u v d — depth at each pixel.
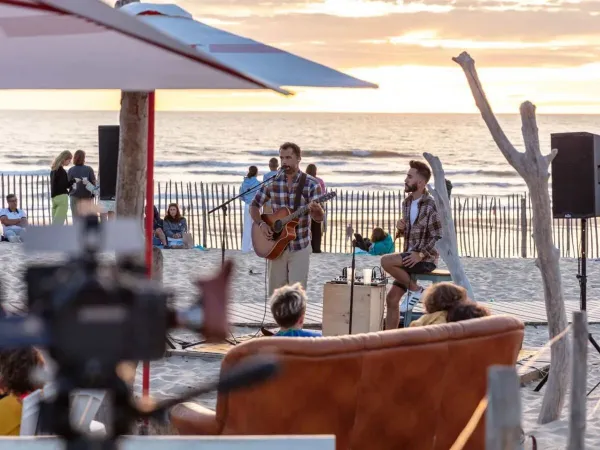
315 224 18.97
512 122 114.50
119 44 4.76
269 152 66.88
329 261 17.48
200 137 84.00
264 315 11.08
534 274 17.03
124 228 1.27
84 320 1.20
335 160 62.28
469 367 5.07
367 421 4.78
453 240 9.31
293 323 5.55
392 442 4.94
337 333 9.14
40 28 3.85
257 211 9.52
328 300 9.19
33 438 3.03
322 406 4.60
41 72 4.75
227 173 51.06
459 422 5.15
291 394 4.50
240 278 15.26
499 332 5.17
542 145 79.12
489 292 15.08
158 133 86.81
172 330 1.25
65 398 1.34
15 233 19.72
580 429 4.51
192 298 1.30
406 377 4.81
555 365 7.26
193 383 8.34
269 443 3.03
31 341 1.20
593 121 138.12
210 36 5.49
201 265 16.89
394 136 93.31
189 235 19.55
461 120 121.94
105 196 9.56
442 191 9.30
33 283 1.23
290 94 3.78
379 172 53.81
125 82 4.82
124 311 1.22
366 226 27.72
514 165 7.12
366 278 9.34
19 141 72.50
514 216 30.14
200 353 9.34
